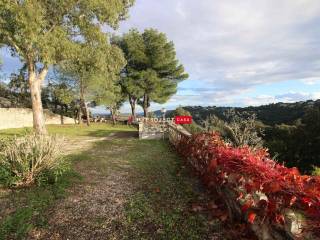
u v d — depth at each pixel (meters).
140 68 37.84
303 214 2.40
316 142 29.97
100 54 16.75
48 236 3.74
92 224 4.09
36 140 6.43
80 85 30.66
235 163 3.84
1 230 3.85
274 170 3.28
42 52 14.22
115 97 33.81
